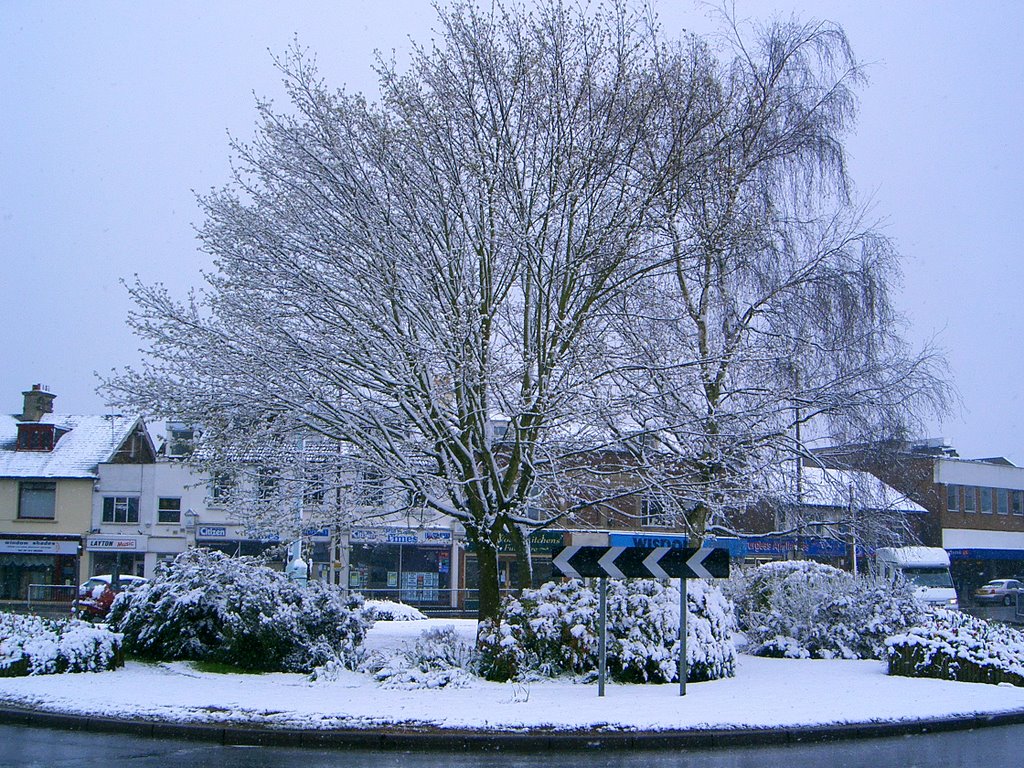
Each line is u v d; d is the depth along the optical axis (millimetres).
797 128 20250
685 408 16656
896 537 19922
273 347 15531
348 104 16328
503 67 16266
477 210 16109
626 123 16219
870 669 16219
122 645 15797
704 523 18562
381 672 13969
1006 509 60125
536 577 41281
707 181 16984
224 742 10531
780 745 10797
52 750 9992
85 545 46500
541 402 15516
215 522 46094
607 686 13430
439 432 15914
